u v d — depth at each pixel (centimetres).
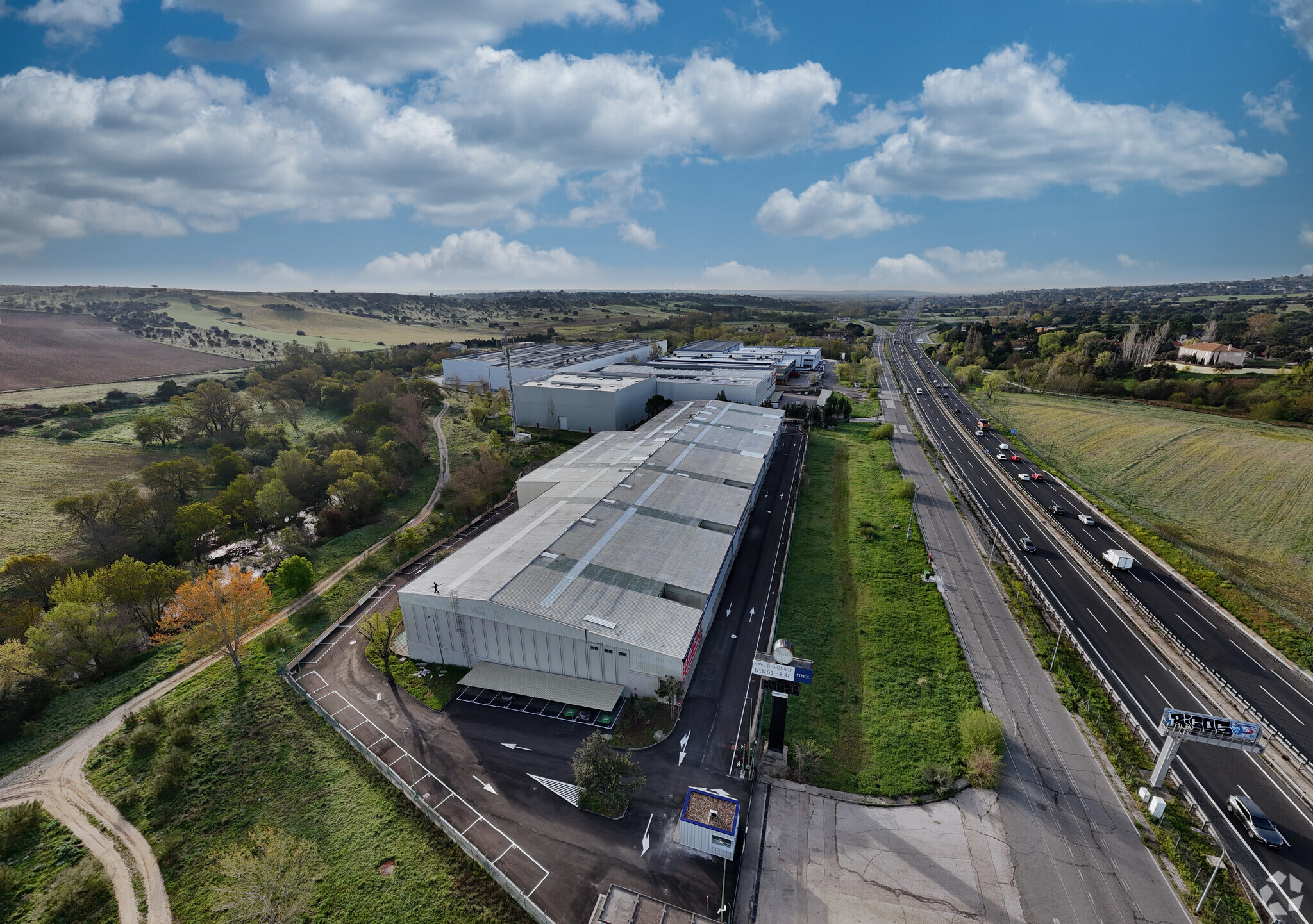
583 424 14000
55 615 5944
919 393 19112
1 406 14738
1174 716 4288
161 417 13975
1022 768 4700
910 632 6412
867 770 4697
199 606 5762
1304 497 9588
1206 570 7519
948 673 5794
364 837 4138
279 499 9562
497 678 5619
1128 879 3825
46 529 9169
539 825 4212
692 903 3672
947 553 8219
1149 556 8075
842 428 14875
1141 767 4712
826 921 3569
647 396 15488
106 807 4512
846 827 4197
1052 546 8462
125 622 6912
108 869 4016
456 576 6003
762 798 4419
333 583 7688
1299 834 4134
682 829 3978
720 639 6284
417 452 12419
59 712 5562
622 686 5431
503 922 3572
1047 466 11856
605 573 6206
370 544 8900
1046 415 15600
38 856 4125
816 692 5512
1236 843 4066
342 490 9900
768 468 11550
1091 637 6362
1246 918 3578
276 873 3625
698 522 7612
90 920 3694
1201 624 6500
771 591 7194
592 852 4006
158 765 4731
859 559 7994
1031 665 5928
